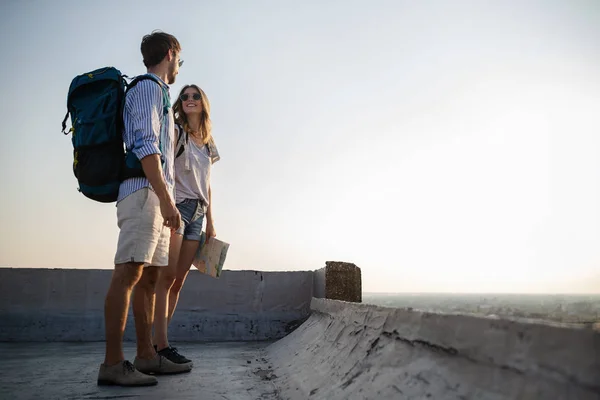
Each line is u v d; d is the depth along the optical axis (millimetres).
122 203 2240
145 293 2535
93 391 2055
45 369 2654
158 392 2045
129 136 2252
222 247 3186
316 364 2131
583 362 750
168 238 2549
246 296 4504
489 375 979
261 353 3424
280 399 1942
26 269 4301
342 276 3727
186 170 3012
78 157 2234
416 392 1193
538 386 827
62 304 4301
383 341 1626
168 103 2447
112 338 2201
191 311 4383
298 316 4539
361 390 1487
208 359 3094
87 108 2242
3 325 4148
